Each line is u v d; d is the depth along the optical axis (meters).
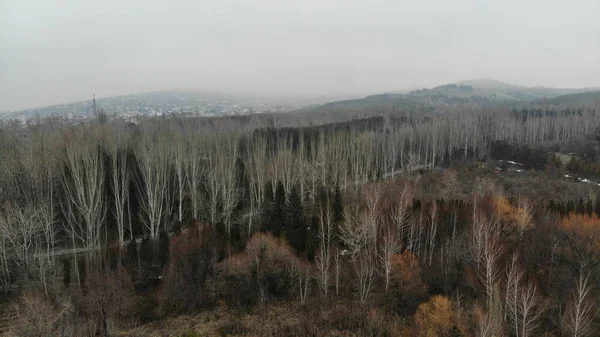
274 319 41.44
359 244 49.06
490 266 37.38
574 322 33.22
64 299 41.12
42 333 36.16
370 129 121.25
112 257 48.31
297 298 45.09
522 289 35.09
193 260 46.44
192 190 64.31
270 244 47.03
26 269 45.19
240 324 40.25
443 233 50.56
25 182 58.28
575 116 138.25
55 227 57.38
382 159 100.44
